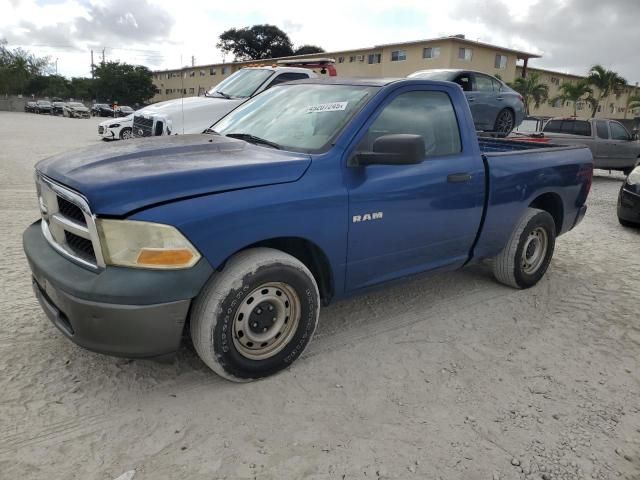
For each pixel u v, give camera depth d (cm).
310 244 322
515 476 251
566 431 286
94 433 266
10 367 318
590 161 544
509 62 4731
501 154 440
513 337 397
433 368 345
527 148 548
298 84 423
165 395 299
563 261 603
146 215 260
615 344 393
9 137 1903
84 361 329
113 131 1744
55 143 1694
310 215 310
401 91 367
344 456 258
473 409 302
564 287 512
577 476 253
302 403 299
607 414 304
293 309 320
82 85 9181
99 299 259
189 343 357
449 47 4216
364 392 314
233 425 277
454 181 390
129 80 7919
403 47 4500
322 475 245
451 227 400
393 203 352
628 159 1436
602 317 441
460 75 1219
